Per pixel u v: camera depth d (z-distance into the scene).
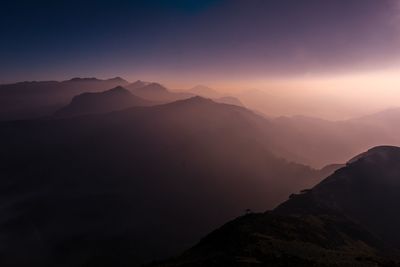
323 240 79.50
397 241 123.81
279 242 63.56
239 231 71.38
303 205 138.50
